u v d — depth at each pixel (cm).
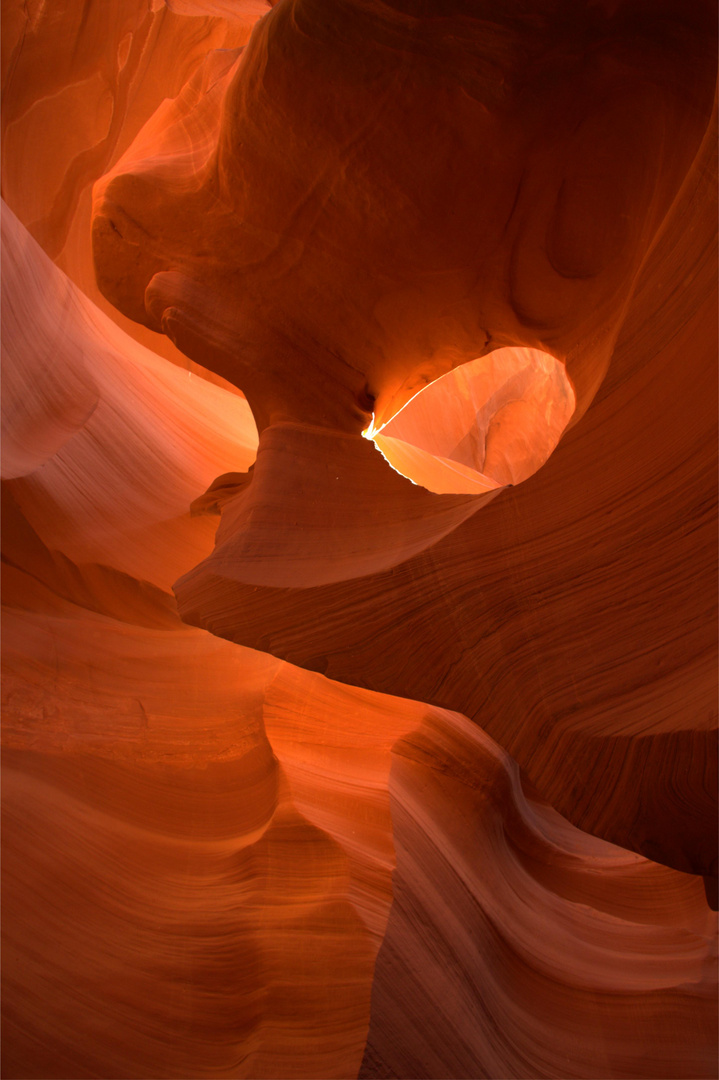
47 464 452
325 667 282
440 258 371
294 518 355
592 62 299
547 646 248
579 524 258
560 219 342
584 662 239
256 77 338
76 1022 312
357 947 336
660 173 296
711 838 211
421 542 296
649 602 236
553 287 361
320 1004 323
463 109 321
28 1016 307
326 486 368
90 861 366
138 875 372
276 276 403
